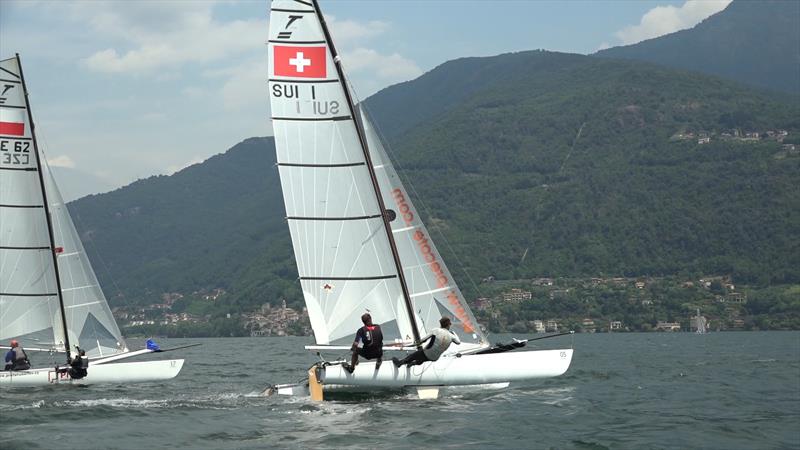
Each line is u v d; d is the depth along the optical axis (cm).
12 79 2680
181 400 2100
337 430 1603
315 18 2078
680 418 1798
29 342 2717
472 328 2119
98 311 2761
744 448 1476
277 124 2075
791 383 2648
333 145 2086
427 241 2105
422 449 1442
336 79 2081
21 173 2694
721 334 10819
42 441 1527
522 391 2212
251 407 1942
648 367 3438
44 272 2719
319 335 2095
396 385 1978
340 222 2089
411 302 2100
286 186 2080
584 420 1745
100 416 1838
